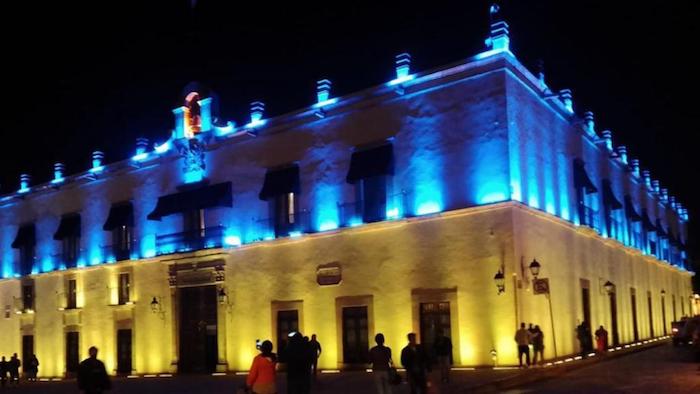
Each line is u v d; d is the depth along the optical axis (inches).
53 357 1594.5
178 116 1417.3
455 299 1018.1
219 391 924.6
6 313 1739.7
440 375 877.2
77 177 1598.2
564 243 1206.9
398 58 1120.8
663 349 1365.7
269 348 450.6
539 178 1119.0
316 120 1209.4
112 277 1493.6
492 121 1016.9
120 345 1454.2
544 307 1066.1
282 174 1233.4
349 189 1151.6
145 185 1465.3
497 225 992.9
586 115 1480.1
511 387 787.4
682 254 2437.3
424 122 1083.3
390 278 1086.4
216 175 1344.7
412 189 1080.8
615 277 1528.1
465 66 1045.2
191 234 1347.2
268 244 1233.4
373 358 587.8
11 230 1772.9
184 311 1357.0
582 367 1003.3
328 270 1157.7
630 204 1734.7
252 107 1306.6
